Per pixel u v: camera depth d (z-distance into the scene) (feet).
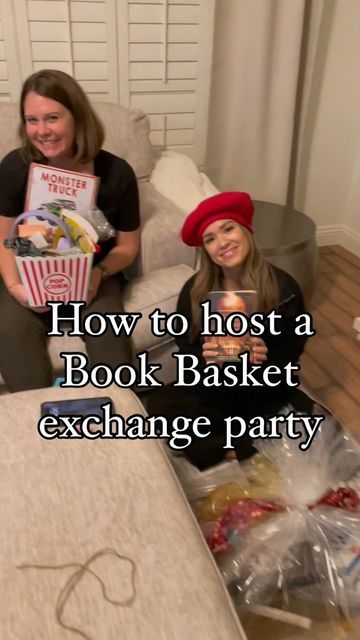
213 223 4.53
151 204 5.93
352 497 4.02
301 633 3.68
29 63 6.64
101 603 2.63
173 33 6.91
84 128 4.72
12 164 4.98
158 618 2.58
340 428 4.61
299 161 8.48
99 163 5.12
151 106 7.33
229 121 7.75
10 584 2.71
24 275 4.42
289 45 7.11
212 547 3.78
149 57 7.01
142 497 3.20
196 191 6.35
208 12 6.88
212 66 7.31
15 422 3.72
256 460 4.35
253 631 3.66
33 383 4.70
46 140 4.61
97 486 3.26
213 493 4.20
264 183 8.24
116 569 2.79
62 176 4.67
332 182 9.16
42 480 3.29
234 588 3.61
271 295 4.71
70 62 6.75
